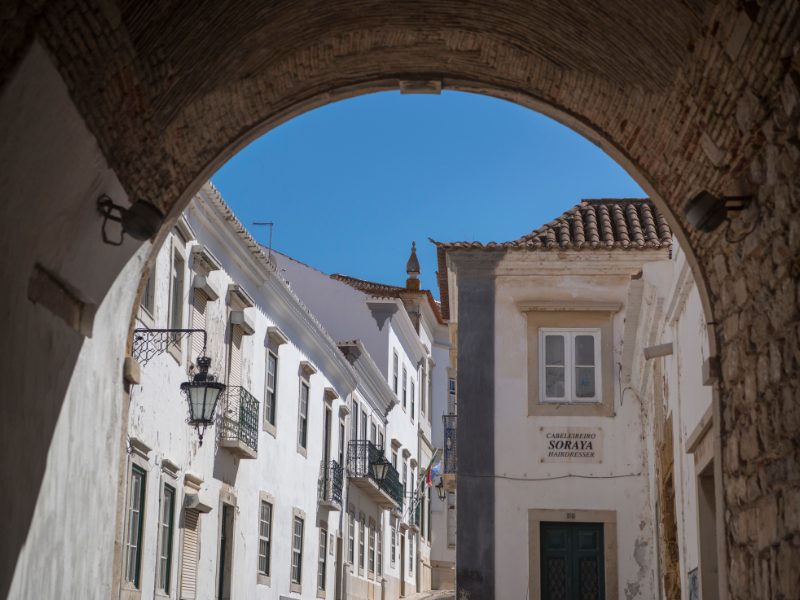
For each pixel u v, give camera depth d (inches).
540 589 645.3
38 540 287.3
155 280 628.4
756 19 249.1
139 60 287.7
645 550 646.5
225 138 377.1
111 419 351.6
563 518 653.3
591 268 677.3
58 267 292.7
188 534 703.7
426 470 1540.4
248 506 847.7
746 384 307.6
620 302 675.4
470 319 679.7
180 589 685.9
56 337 295.3
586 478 658.8
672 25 290.5
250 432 824.3
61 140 262.5
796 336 259.0
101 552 344.8
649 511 650.2
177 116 332.5
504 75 385.4
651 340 554.9
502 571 649.6
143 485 613.6
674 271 449.7
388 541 1421.0
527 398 669.9
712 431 366.0
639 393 654.5
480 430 666.8
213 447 761.6
